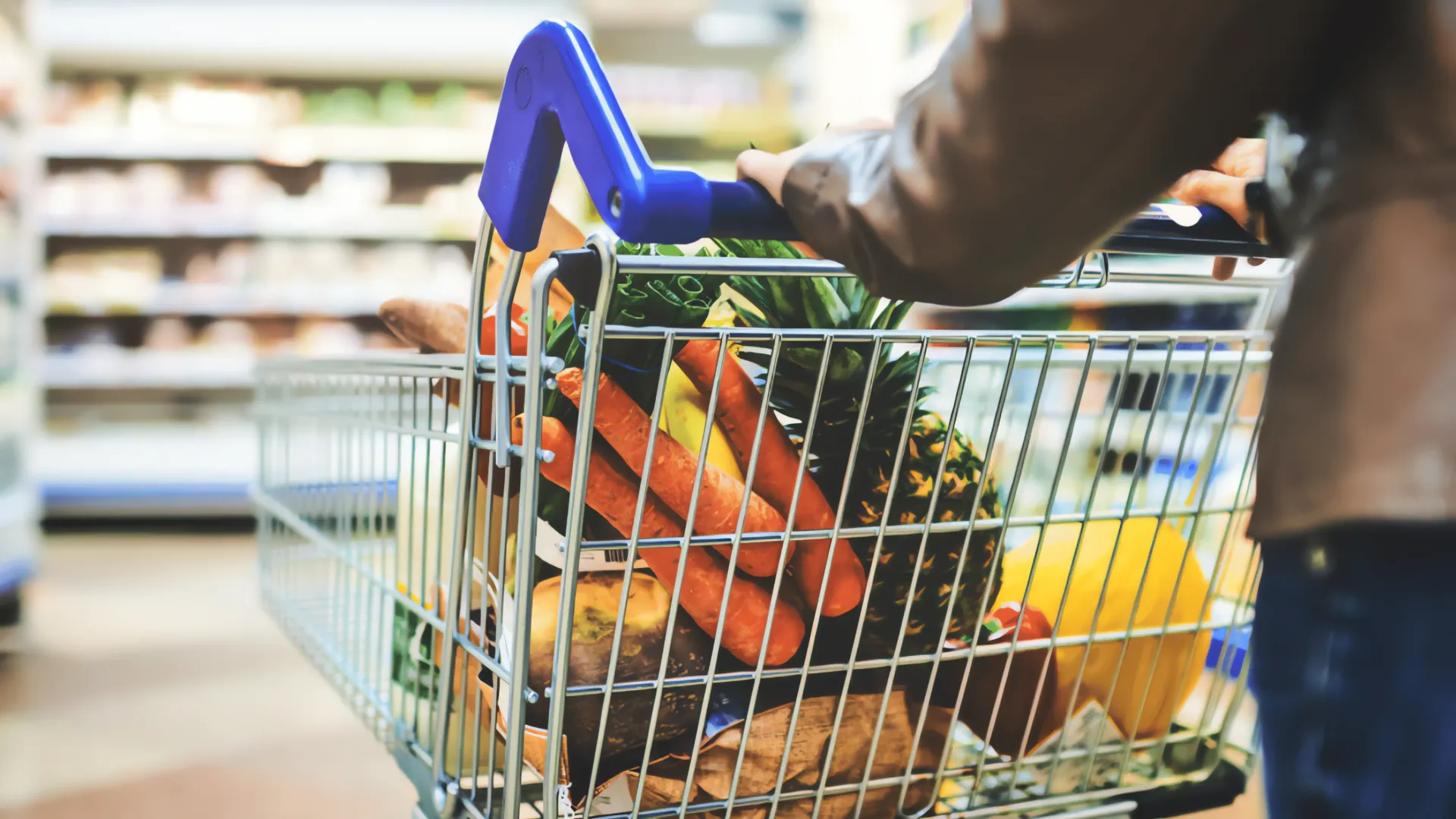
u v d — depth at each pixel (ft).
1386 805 1.51
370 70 16.66
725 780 2.60
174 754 6.52
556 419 2.39
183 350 16.76
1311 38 1.51
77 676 8.11
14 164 9.64
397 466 3.24
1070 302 5.67
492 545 2.85
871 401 2.72
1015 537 3.39
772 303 2.63
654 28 16.47
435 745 2.83
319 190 16.97
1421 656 1.46
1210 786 3.20
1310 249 1.58
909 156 1.72
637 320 2.48
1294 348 1.55
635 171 1.91
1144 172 1.57
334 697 7.65
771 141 16.58
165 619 9.89
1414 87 1.45
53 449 15.48
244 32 15.60
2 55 9.62
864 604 2.58
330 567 4.46
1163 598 3.18
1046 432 4.83
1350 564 1.52
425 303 3.63
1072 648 3.06
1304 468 1.50
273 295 16.72
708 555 2.51
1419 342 1.42
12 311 9.52
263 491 5.18
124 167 16.84
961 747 3.23
